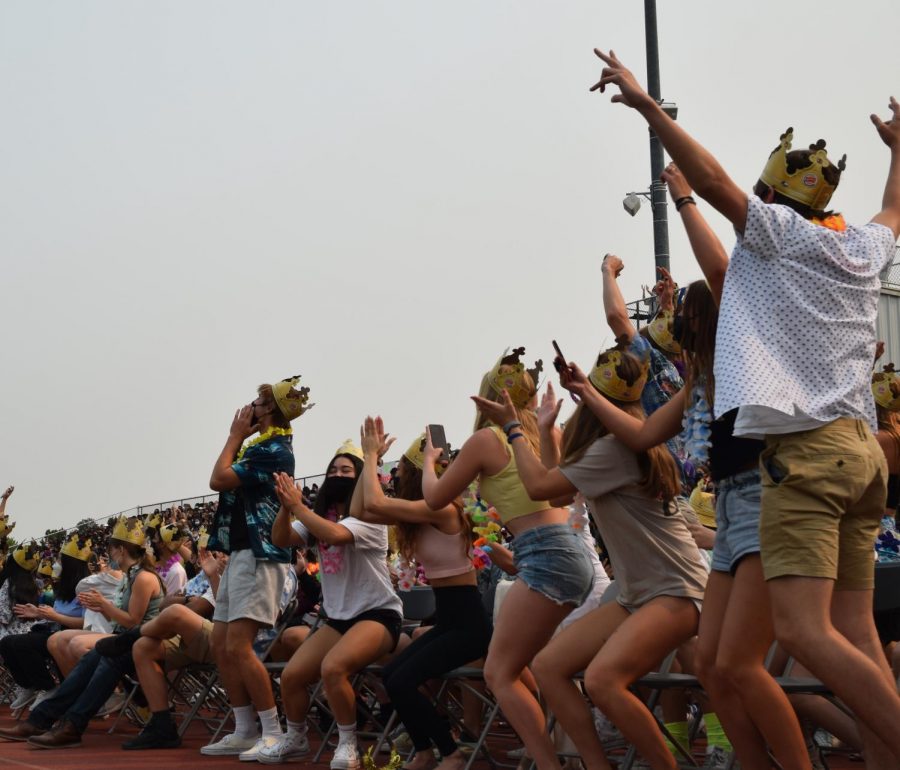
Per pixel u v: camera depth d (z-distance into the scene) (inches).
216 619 663.1
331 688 573.0
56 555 1294.3
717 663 344.2
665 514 413.7
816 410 308.2
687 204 353.4
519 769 519.5
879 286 331.9
